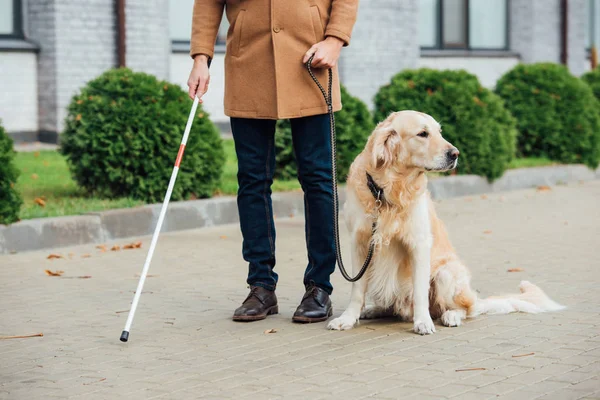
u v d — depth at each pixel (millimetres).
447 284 5578
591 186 13242
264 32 5566
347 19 5570
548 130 14133
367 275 5543
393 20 18547
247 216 5777
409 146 5199
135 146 9273
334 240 5746
